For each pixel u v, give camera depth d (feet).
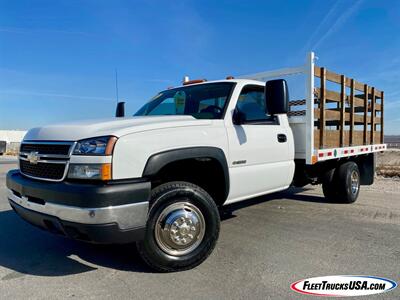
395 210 19.40
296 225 16.06
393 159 76.64
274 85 11.69
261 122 14.66
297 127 16.97
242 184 13.30
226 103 13.24
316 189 27.02
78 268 11.02
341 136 19.83
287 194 24.75
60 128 10.45
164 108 15.57
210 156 11.68
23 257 12.03
